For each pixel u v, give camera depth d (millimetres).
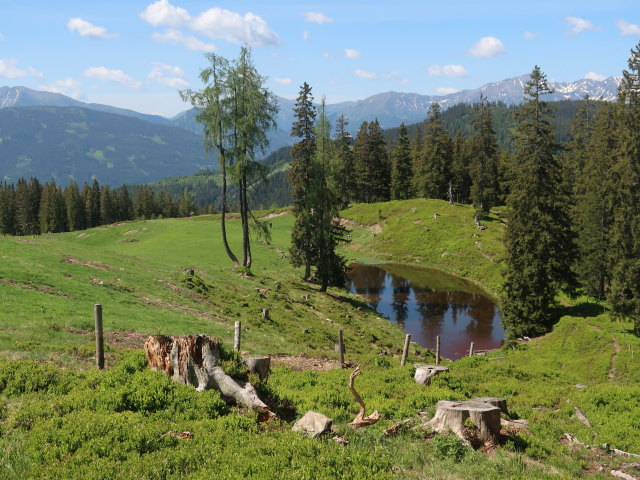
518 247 46062
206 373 12914
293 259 59250
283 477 8852
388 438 12391
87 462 8914
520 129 46844
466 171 116750
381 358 26656
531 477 10727
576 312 46812
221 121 45000
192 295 35750
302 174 57094
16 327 20156
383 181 129750
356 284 69250
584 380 28047
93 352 18016
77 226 159500
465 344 42844
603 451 14578
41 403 11383
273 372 20422
